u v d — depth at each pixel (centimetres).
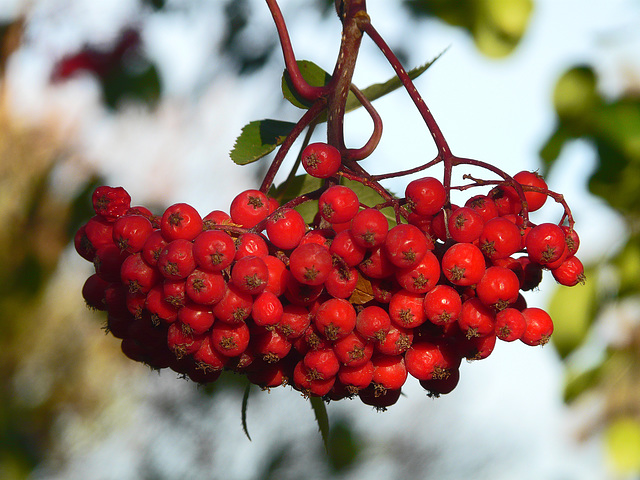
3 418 130
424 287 56
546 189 59
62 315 160
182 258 56
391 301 57
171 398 178
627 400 70
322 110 62
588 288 69
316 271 56
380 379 58
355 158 60
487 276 56
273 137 64
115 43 119
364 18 61
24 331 142
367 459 153
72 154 122
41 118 120
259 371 59
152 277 57
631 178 68
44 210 105
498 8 70
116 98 119
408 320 57
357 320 57
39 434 161
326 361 57
